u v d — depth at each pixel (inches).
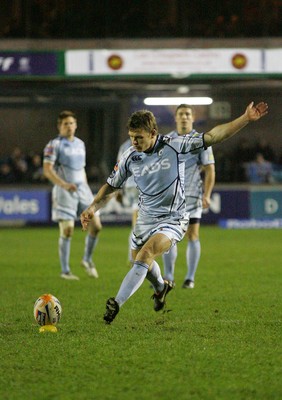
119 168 899.4
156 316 1010.7
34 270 1599.4
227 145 3454.7
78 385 651.5
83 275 1513.3
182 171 890.1
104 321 961.5
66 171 1434.5
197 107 3368.6
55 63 2891.2
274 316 1003.9
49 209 2874.0
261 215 2891.2
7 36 3112.7
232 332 881.5
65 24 3157.0
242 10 3181.6
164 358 743.7
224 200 2891.2
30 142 3548.2
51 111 3548.2
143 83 3179.1
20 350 784.9
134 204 1537.9
